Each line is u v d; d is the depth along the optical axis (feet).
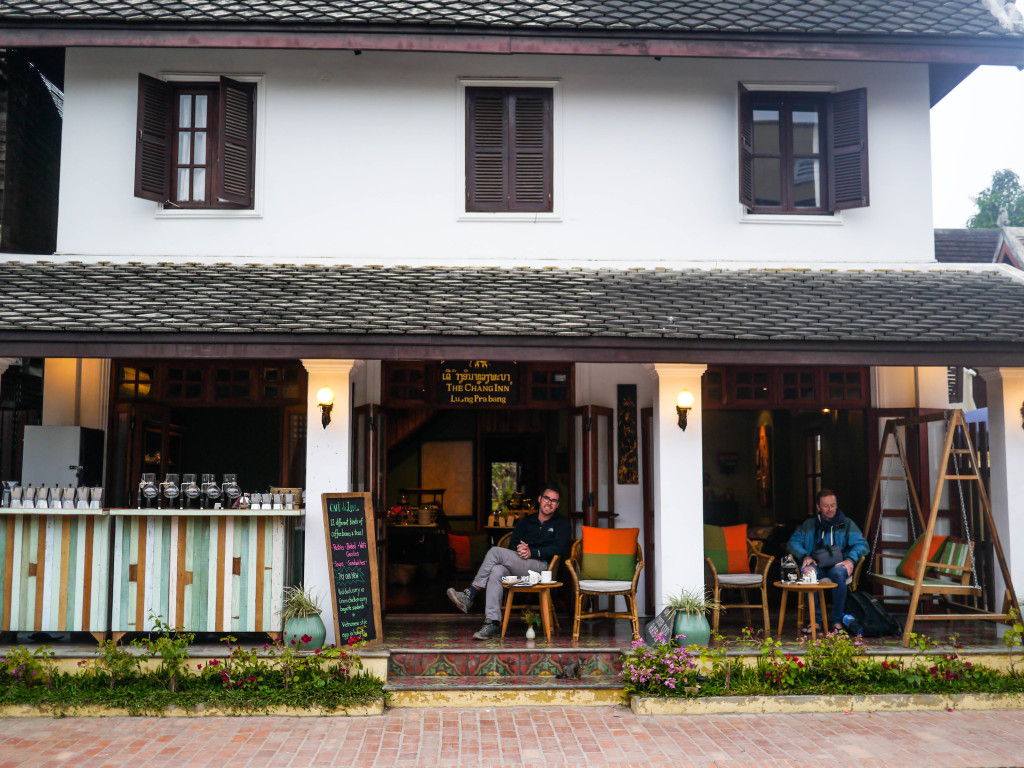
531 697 24.48
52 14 29.40
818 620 31.01
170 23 29.73
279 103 32.35
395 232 32.19
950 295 29.99
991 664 25.57
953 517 32.50
